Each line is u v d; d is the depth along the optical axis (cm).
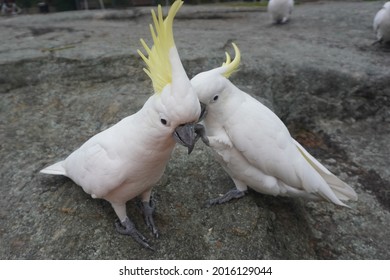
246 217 212
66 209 214
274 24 650
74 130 302
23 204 222
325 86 380
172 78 144
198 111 146
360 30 566
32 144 283
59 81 374
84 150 189
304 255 216
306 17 688
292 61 402
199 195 228
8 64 375
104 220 206
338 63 405
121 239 196
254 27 627
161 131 151
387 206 270
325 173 222
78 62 391
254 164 206
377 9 701
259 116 201
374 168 304
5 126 308
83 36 518
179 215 213
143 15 721
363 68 391
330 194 210
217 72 196
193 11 745
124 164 167
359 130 357
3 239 200
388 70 388
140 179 175
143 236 197
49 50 423
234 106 200
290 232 223
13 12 1045
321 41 507
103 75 383
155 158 165
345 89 378
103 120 312
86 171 183
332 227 252
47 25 627
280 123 210
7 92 359
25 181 242
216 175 244
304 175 204
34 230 204
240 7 805
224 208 219
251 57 411
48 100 348
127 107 322
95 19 702
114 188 175
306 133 358
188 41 479
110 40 486
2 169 254
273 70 387
